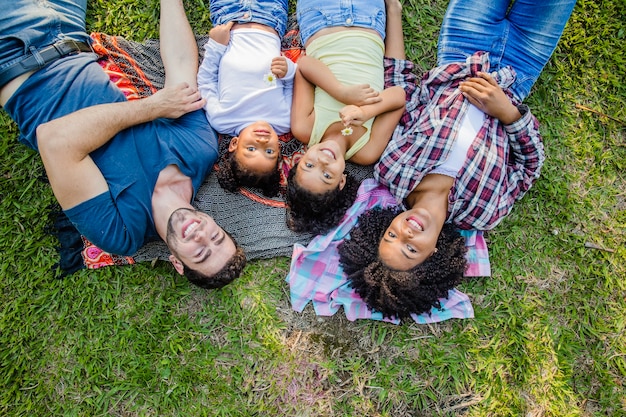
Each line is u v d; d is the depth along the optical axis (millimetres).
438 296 2324
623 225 2570
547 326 2512
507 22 2445
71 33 2293
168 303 2498
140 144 2254
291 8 2654
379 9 2447
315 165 2188
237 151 2309
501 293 2533
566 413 2455
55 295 2484
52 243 2514
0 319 2461
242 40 2426
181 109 2314
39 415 2430
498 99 2262
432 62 2637
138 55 2525
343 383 2465
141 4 2607
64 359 2469
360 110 2238
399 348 2494
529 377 2473
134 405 2439
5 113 2541
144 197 2219
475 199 2301
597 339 2508
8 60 2139
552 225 2580
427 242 2117
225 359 2477
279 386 2455
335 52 2381
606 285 2527
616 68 2623
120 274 2516
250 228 2504
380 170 2389
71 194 2096
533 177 2434
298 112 2381
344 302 2465
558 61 2635
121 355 2471
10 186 2527
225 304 2500
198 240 2129
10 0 2156
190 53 2441
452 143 2287
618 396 2459
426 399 2467
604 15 2623
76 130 2068
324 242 2445
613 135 2611
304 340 2494
